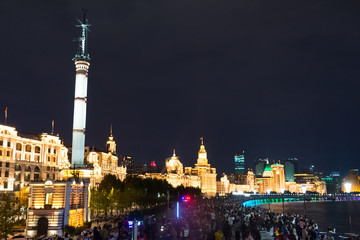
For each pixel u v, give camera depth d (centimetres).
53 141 15138
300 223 5856
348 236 5322
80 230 7625
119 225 4956
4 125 12950
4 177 12656
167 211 12012
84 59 10512
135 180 15288
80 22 10812
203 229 5169
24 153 13750
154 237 4891
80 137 10094
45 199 7781
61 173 9744
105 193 11169
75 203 8569
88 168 9669
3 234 6612
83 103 10338
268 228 6969
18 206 11856
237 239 4878
